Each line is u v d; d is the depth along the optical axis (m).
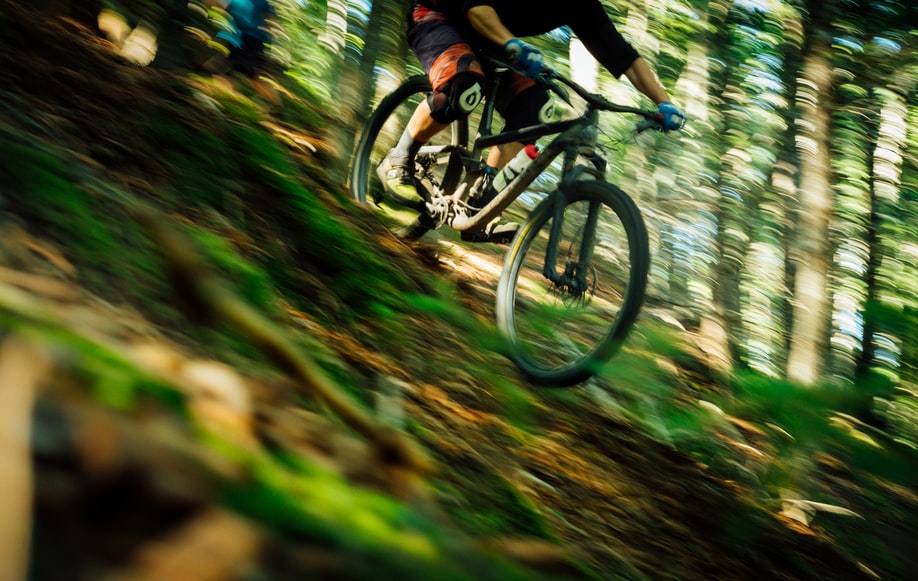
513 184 3.54
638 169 11.62
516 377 3.00
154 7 3.57
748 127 12.08
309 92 6.29
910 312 1.64
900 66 8.34
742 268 11.59
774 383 1.47
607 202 3.05
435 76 3.72
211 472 0.31
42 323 0.35
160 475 0.29
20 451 0.24
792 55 11.73
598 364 2.72
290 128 4.68
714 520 2.46
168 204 2.25
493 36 3.46
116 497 0.27
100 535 0.26
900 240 10.11
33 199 1.50
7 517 0.22
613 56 3.57
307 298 2.39
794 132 11.70
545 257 3.16
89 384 0.31
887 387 1.43
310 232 2.79
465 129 4.02
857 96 9.20
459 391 2.42
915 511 2.59
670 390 3.20
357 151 4.44
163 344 1.24
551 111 3.76
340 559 0.31
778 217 11.79
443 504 1.30
